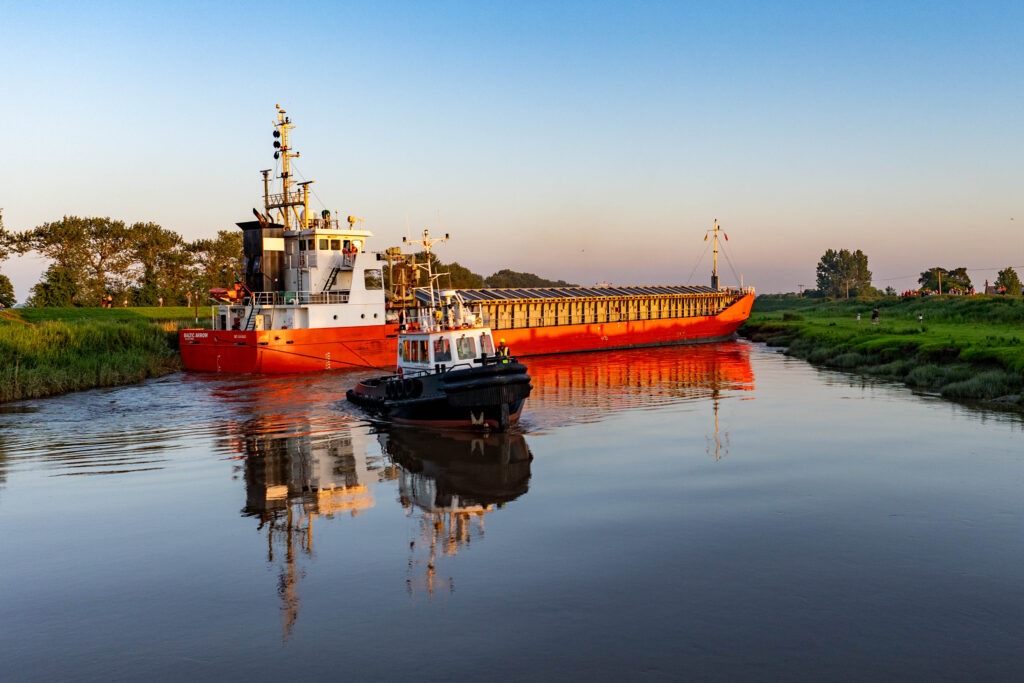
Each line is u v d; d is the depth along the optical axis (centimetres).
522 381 2422
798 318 9444
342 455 2120
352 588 1138
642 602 1070
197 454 2148
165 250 10275
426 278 6031
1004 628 977
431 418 2506
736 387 3594
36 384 3428
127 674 890
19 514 1558
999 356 3303
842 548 1288
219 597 1113
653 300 7300
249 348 4388
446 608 1059
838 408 2838
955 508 1518
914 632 968
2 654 947
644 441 2273
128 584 1171
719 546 1305
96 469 1964
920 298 9744
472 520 1484
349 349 4728
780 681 849
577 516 1498
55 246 9319
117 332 4672
